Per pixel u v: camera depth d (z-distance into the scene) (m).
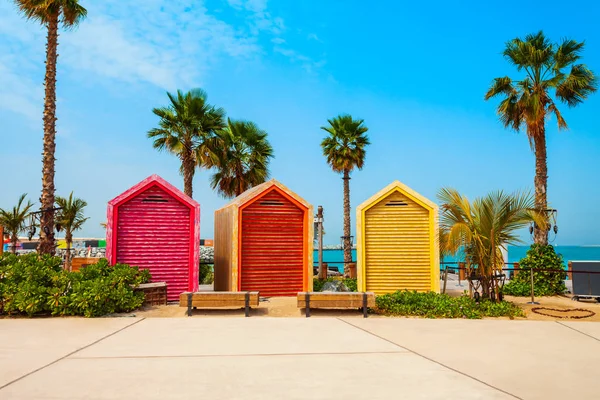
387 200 13.80
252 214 13.64
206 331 8.10
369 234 13.72
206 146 22.30
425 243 13.57
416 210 13.70
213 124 22.80
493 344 7.16
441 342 7.29
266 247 13.70
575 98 16.80
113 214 12.59
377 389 4.84
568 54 16.53
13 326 8.45
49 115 14.61
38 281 10.27
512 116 17.38
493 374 5.47
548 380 5.24
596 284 12.96
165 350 6.57
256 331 8.15
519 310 10.65
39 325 8.58
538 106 16.09
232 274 13.20
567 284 18.42
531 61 16.67
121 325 8.64
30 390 4.68
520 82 17.00
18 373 5.30
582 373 5.55
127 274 10.73
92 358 6.06
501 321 9.42
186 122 21.89
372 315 10.34
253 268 13.49
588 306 12.08
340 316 10.11
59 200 23.97
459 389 4.87
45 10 14.48
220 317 9.88
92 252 35.69
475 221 11.43
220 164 23.66
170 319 9.45
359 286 13.51
